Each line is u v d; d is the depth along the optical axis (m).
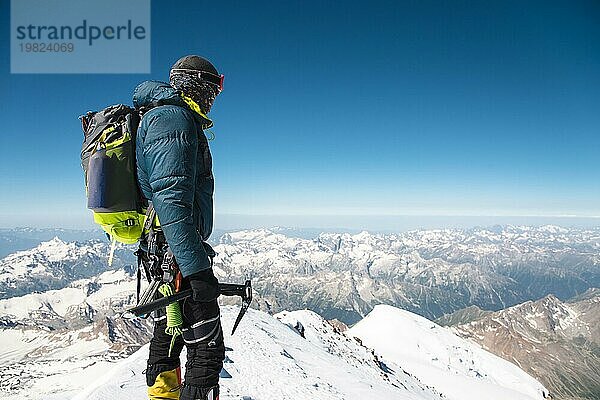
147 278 4.52
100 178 4.01
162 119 3.86
